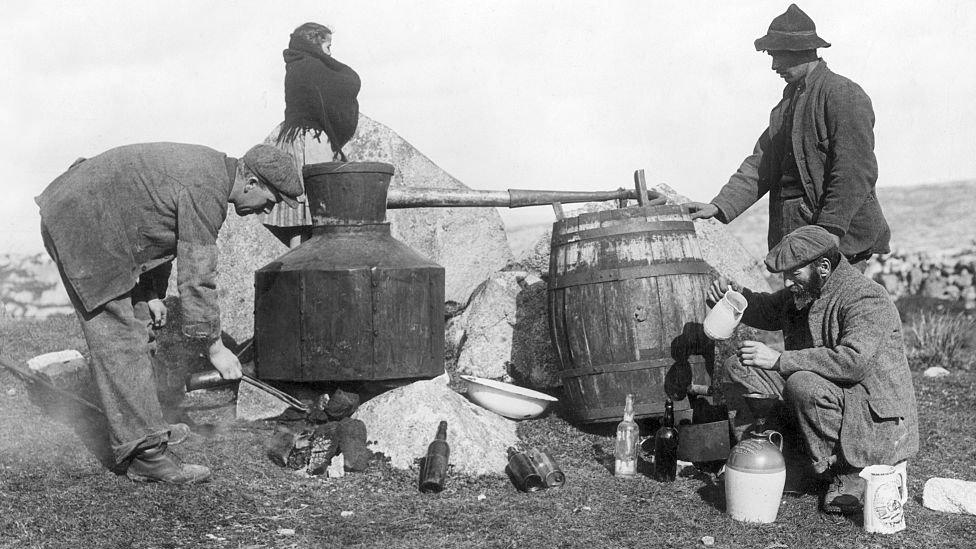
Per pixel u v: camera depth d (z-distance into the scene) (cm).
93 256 388
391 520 388
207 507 390
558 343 522
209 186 399
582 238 509
